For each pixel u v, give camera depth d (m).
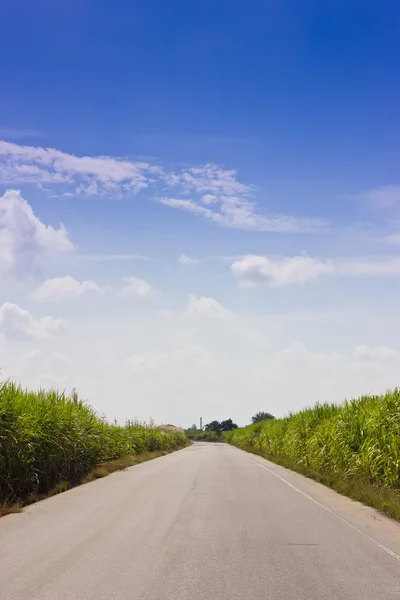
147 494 15.95
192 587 7.06
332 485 18.00
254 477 21.47
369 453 16.78
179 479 20.42
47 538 9.85
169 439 54.50
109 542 9.55
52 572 7.67
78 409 22.25
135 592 6.83
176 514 12.51
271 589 7.02
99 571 7.74
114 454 29.41
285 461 28.31
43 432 16.45
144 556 8.60
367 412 19.61
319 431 24.00
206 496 15.63
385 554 8.89
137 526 11.02
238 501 14.70
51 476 17.16
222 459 34.03
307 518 12.19
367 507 13.85
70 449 18.84
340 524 11.50
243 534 10.36
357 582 7.35
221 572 7.77
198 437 131.38
